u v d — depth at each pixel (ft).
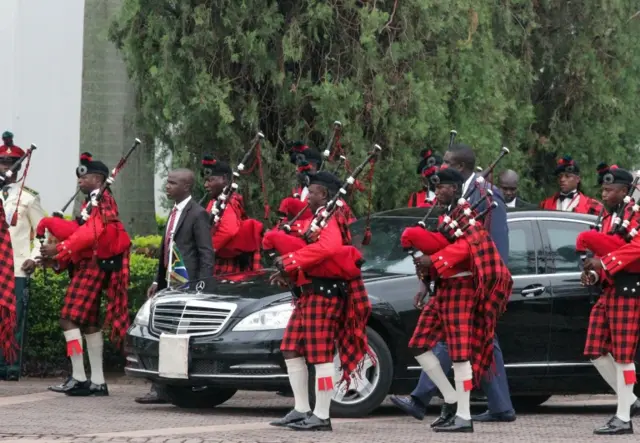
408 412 87.25
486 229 80.74
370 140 125.29
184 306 89.56
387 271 91.81
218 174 106.63
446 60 128.88
